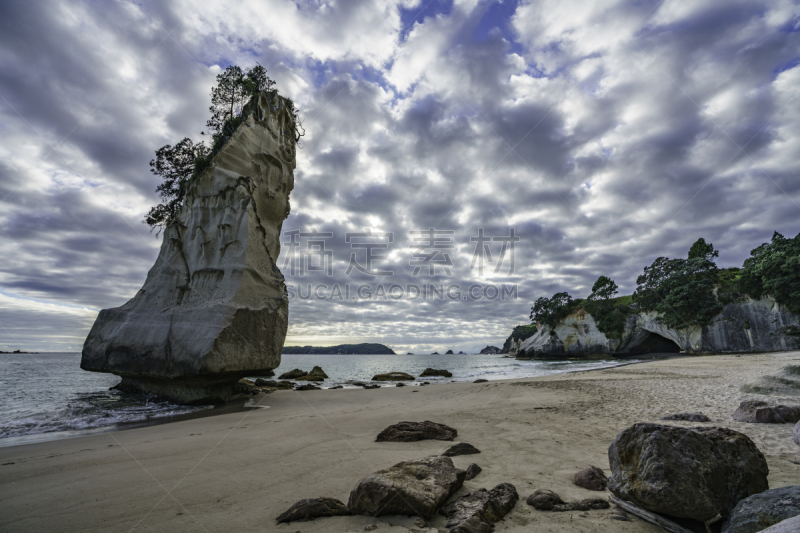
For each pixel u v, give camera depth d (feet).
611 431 23.59
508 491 12.58
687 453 10.78
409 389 62.64
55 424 35.40
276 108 72.08
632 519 10.88
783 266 147.74
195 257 57.41
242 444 21.97
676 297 179.01
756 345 155.33
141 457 19.79
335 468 16.51
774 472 14.57
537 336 276.82
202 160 66.85
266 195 64.44
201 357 45.80
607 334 220.64
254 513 11.78
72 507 12.71
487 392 49.93
